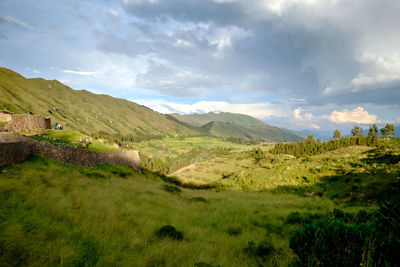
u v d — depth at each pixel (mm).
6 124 36062
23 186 13469
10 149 18000
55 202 12258
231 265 8219
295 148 126500
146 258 8281
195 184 109875
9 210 9688
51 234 8547
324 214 16594
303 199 30844
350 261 4273
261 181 58125
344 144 105312
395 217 4723
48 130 47938
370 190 26312
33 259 6773
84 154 31375
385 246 4156
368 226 4840
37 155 22328
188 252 9547
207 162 192000
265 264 8078
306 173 51219
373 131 106750
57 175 19219
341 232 4977
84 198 14797
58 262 6953
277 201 29531
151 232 11734
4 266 6203
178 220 15398
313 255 4812
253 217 18109
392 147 52719
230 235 13531
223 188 64188
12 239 7402
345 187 32781
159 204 19672
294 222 15852
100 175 26578
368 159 47469
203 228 14586
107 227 10719
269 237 12594
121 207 15148
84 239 8875
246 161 150250
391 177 27953
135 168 52656
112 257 7832
